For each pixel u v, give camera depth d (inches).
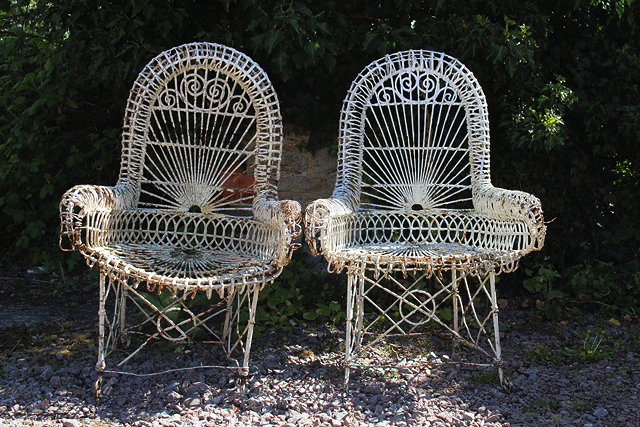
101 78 135.8
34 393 98.3
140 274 90.3
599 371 112.7
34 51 165.3
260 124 116.2
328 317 137.9
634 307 147.3
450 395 101.9
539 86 144.0
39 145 163.3
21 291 149.6
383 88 124.2
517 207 98.2
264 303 138.0
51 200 168.6
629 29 154.3
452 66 121.6
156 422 89.4
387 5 144.1
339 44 139.2
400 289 144.6
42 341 120.7
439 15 144.5
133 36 132.9
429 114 147.3
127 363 111.5
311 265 152.0
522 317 142.8
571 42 156.2
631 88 152.8
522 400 100.3
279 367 111.8
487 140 118.3
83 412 93.3
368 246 112.9
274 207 99.4
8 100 169.8
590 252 158.1
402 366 113.3
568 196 157.8
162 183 116.2
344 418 92.7
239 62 116.6
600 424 92.0
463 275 107.1
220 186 116.3
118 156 163.9
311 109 146.6
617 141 154.9
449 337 126.6
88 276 161.0
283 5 131.9
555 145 148.0
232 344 121.2
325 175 151.8
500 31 137.3
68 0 134.6
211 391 100.3
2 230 173.2
